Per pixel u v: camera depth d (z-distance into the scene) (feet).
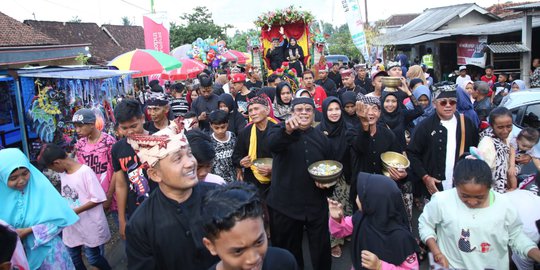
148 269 7.89
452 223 9.60
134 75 32.78
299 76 39.45
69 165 13.71
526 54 43.47
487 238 9.33
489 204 9.39
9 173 10.52
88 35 89.92
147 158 7.66
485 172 8.87
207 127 24.08
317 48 40.78
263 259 6.45
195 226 7.82
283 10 38.68
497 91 34.63
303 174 12.80
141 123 13.11
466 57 54.34
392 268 8.89
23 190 11.02
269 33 41.57
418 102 20.22
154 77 51.65
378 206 9.21
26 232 10.70
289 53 40.60
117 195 13.37
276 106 21.24
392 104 18.70
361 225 9.72
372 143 14.79
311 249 13.24
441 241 10.09
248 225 5.80
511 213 9.33
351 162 15.55
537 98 19.80
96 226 13.97
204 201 6.30
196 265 7.91
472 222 9.37
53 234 11.11
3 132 30.32
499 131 13.46
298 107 12.65
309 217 12.88
